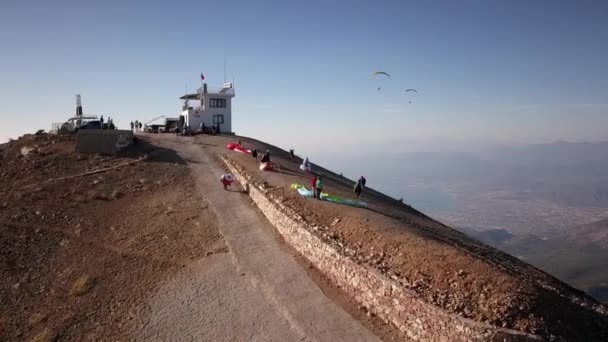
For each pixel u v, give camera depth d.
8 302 25.77
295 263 24.86
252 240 28.53
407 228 24.91
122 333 21.30
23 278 27.94
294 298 21.56
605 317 17.72
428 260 19.58
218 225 31.52
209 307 22.20
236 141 65.56
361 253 21.77
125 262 28.17
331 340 18.33
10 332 23.25
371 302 19.62
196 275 25.25
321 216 27.20
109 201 39.62
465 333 15.32
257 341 19.20
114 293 24.98
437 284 17.94
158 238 30.91
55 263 29.48
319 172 51.53
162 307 22.77
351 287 21.00
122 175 45.78
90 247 31.00
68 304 24.77
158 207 36.78
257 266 25.09
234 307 21.89
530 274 25.98
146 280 25.70
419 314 17.11
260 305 21.69
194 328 20.83
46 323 23.39
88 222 35.16
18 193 41.50
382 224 24.53
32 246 31.62
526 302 16.08
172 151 55.91
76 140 55.03
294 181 37.12
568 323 16.08
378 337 18.00
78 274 27.72
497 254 32.31
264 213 32.75
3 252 30.69
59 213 36.81
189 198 38.09
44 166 49.81
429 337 16.62
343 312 19.98
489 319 15.52
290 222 27.36
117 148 53.62
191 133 71.38
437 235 27.86
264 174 40.38
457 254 19.75
